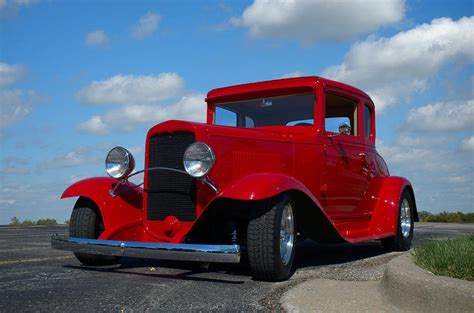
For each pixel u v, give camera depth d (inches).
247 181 154.9
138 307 121.3
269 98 222.8
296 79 215.9
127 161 184.7
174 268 185.2
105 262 191.2
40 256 222.2
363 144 243.6
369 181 245.0
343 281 148.6
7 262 201.3
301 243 291.4
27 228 477.7
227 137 177.3
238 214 170.7
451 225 493.0
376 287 138.3
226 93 232.7
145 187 186.2
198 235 173.8
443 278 115.2
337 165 218.5
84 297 131.4
